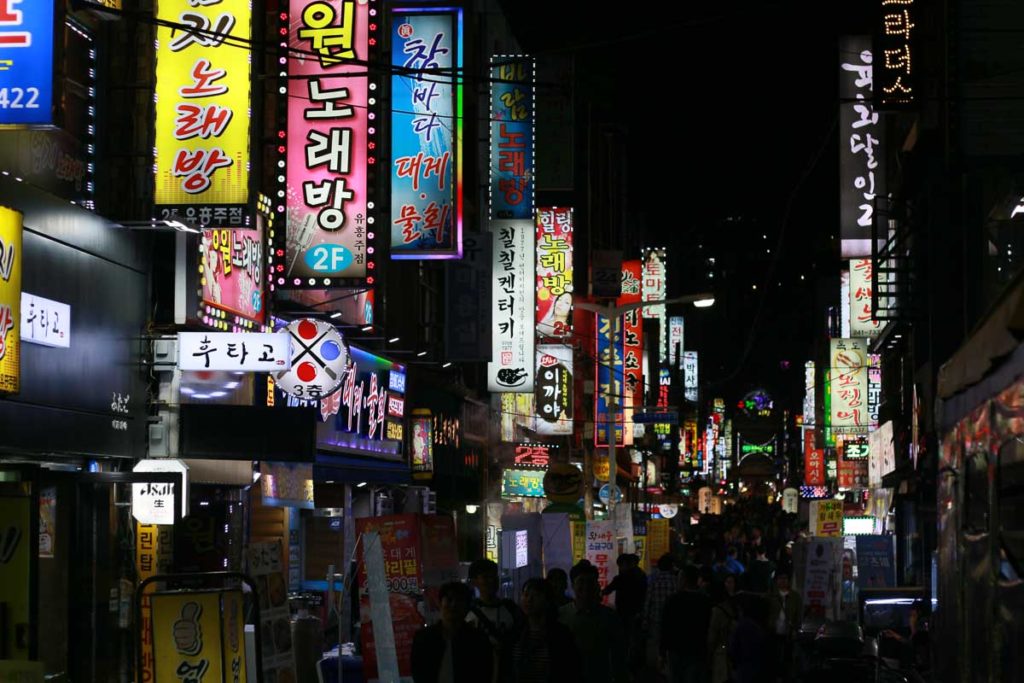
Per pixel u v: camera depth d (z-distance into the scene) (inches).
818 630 691.4
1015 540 239.8
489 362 1254.9
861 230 1272.1
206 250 695.1
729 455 6082.7
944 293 1158.3
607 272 1587.1
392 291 1131.9
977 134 1133.7
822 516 987.3
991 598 267.4
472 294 1158.3
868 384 1925.4
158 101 637.3
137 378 669.9
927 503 1198.9
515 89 1286.9
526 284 1267.2
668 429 3191.4
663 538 1323.8
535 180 1466.5
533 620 394.0
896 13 1084.5
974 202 1130.0
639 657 771.4
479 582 427.2
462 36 857.5
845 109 1280.8
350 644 554.9
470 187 1396.4
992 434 266.1
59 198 585.0
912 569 1339.8
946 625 350.3
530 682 388.5
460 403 1439.5
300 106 741.9
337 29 740.0
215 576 415.2
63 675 513.7
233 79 636.7
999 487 257.6
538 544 802.2
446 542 540.7
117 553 639.1
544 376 1473.9
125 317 656.4
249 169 635.5
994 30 1131.3
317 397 707.4
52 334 574.2
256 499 807.7
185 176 635.5
